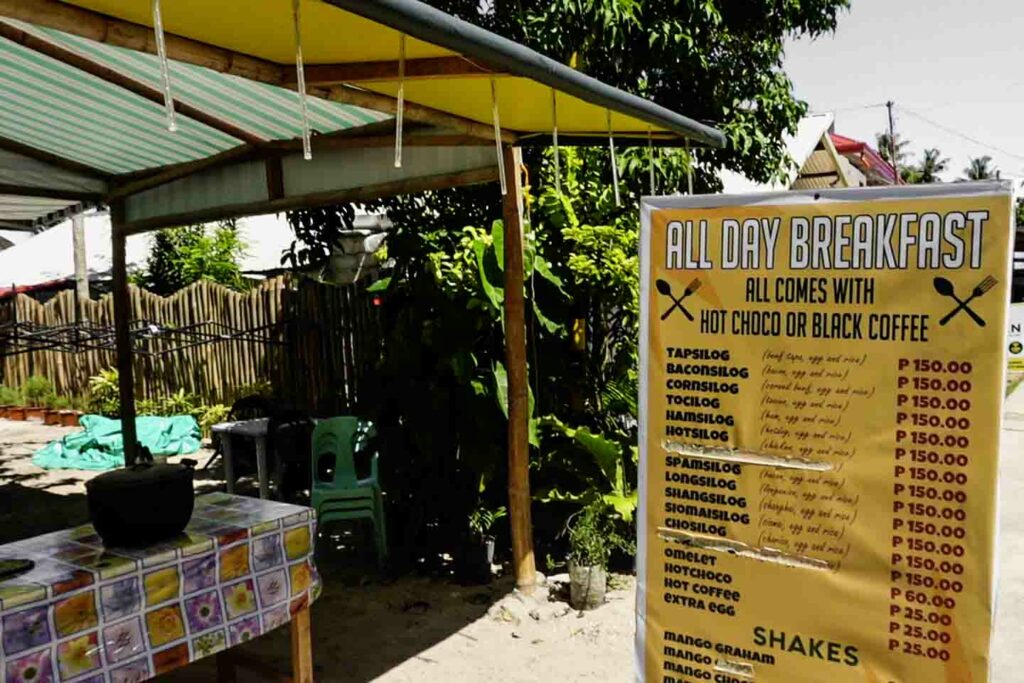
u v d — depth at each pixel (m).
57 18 2.63
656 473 2.46
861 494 2.17
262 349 9.78
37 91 4.73
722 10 8.01
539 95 3.66
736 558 2.35
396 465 5.32
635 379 5.54
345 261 9.76
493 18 6.80
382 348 5.77
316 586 3.35
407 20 2.32
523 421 4.74
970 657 2.05
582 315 5.64
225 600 2.95
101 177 6.98
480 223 6.48
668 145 4.54
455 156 4.72
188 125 5.29
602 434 5.37
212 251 14.79
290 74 3.37
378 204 7.43
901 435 2.11
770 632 2.31
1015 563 5.29
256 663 3.55
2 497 7.43
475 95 3.68
